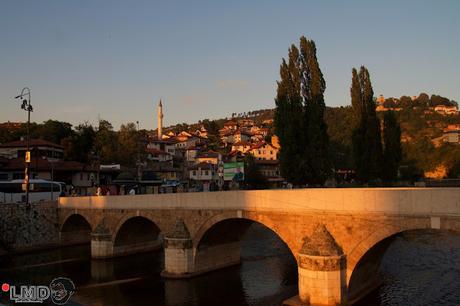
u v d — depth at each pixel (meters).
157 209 39.66
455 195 21.67
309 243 26.11
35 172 74.31
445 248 43.66
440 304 26.64
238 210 32.38
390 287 30.36
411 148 135.25
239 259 41.66
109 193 55.44
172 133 179.00
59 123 107.38
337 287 24.97
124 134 99.38
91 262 44.78
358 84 57.19
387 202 24.12
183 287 33.69
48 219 54.06
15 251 49.88
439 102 189.25
